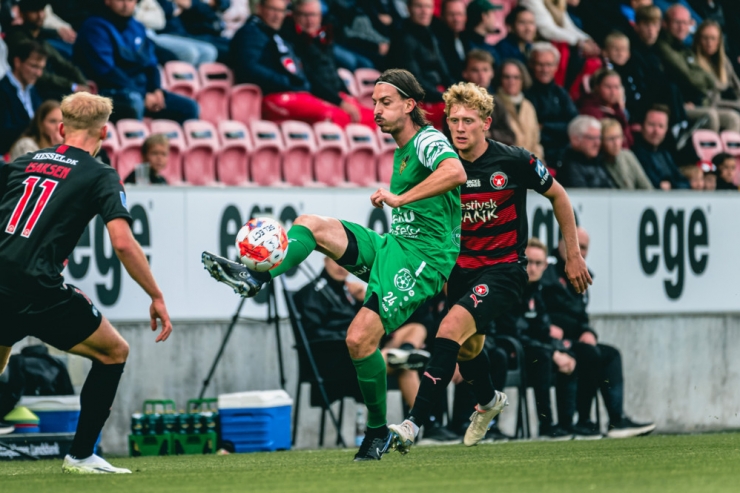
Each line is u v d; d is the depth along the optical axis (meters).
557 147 38.78
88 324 15.84
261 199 31.84
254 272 16.72
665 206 37.12
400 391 30.56
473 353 21.23
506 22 41.78
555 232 35.03
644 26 42.94
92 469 16.45
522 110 37.53
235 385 31.62
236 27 39.94
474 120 19.55
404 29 37.78
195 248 31.09
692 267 37.50
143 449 27.92
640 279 36.66
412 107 18.09
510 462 17.72
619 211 36.41
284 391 29.86
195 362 31.17
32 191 15.53
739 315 38.38
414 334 30.42
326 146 36.00
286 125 35.56
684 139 42.28
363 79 40.31
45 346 27.78
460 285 20.03
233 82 36.47
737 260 38.09
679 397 37.25
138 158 33.44
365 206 33.12
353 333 17.41
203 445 28.00
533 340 31.56
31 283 15.27
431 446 26.67
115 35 33.44
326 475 15.16
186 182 33.97
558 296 32.69
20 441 25.17
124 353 16.41
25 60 31.02
